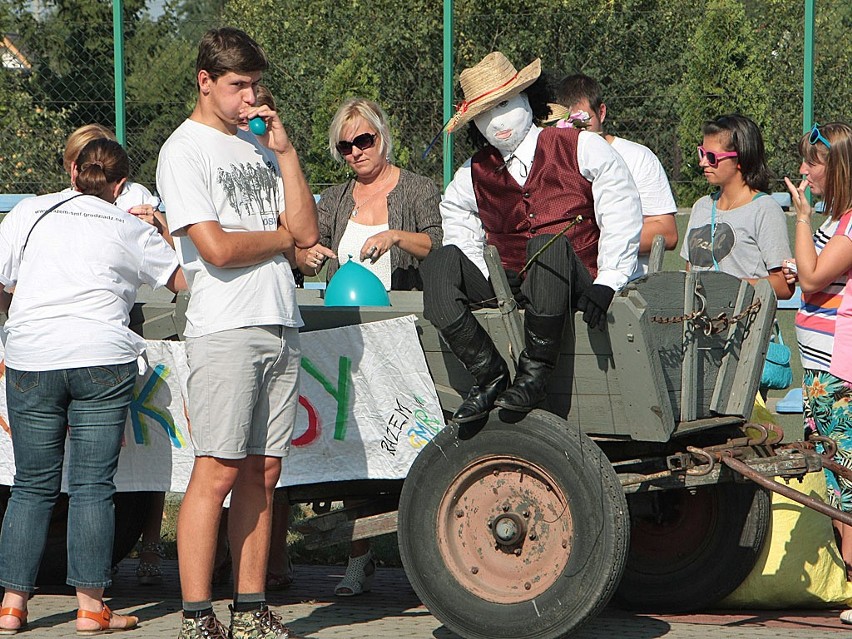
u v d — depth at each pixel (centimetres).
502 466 955
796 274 1191
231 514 956
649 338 912
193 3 2514
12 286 1062
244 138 962
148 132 2330
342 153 1322
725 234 1302
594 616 916
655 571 1137
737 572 1105
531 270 926
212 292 914
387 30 2483
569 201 979
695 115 2250
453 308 937
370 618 1093
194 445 927
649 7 2320
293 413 957
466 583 955
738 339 1019
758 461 972
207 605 927
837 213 1119
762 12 2228
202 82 935
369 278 1115
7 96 2320
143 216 1129
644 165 1223
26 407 1013
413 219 1305
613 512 901
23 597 1037
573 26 2373
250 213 937
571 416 973
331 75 2434
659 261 1074
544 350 927
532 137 995
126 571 1390
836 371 1102
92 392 1005
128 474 1074
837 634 1023
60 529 1252
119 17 2269
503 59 990
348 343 1020
